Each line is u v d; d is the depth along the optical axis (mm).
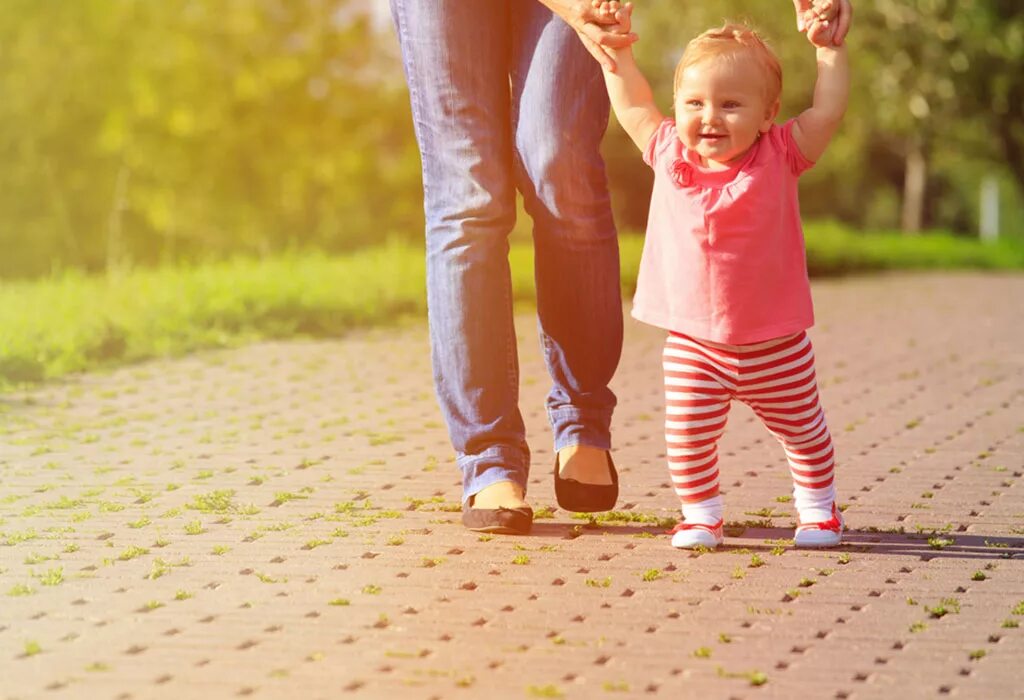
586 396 6395
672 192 5840
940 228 77500
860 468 7777
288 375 11336
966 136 42906
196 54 48156
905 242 38281
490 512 6047
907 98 40500
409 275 17828
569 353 6344
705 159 5820
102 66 47312
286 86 48625
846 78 5793
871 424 9320
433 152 6152
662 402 10297
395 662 4426
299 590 5219
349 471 7559
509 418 6223
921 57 39500
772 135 5820
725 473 7609
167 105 47625
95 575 5426
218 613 4926
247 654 4492
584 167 6148
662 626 4832
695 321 5781
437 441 8492
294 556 5715
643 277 5996
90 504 6719
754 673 4355
